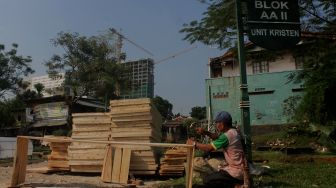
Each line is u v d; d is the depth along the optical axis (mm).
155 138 13156
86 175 12789
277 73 28750
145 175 12180
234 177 6344
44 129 55031
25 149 9477
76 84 46344
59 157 13125
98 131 12727
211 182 6457
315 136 16109
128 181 10992
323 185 9266
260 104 28922
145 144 7961
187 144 7211
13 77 53969
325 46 13695
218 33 13078
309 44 13836
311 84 14930
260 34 9875
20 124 55500
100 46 47281
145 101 12523
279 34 9922
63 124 52969
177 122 51719
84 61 46719
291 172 10734
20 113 57469
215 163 9602
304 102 16641
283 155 13594
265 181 9500
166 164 12031
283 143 16031
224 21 12727
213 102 29672
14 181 9258
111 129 12633
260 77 29078
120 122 12562
